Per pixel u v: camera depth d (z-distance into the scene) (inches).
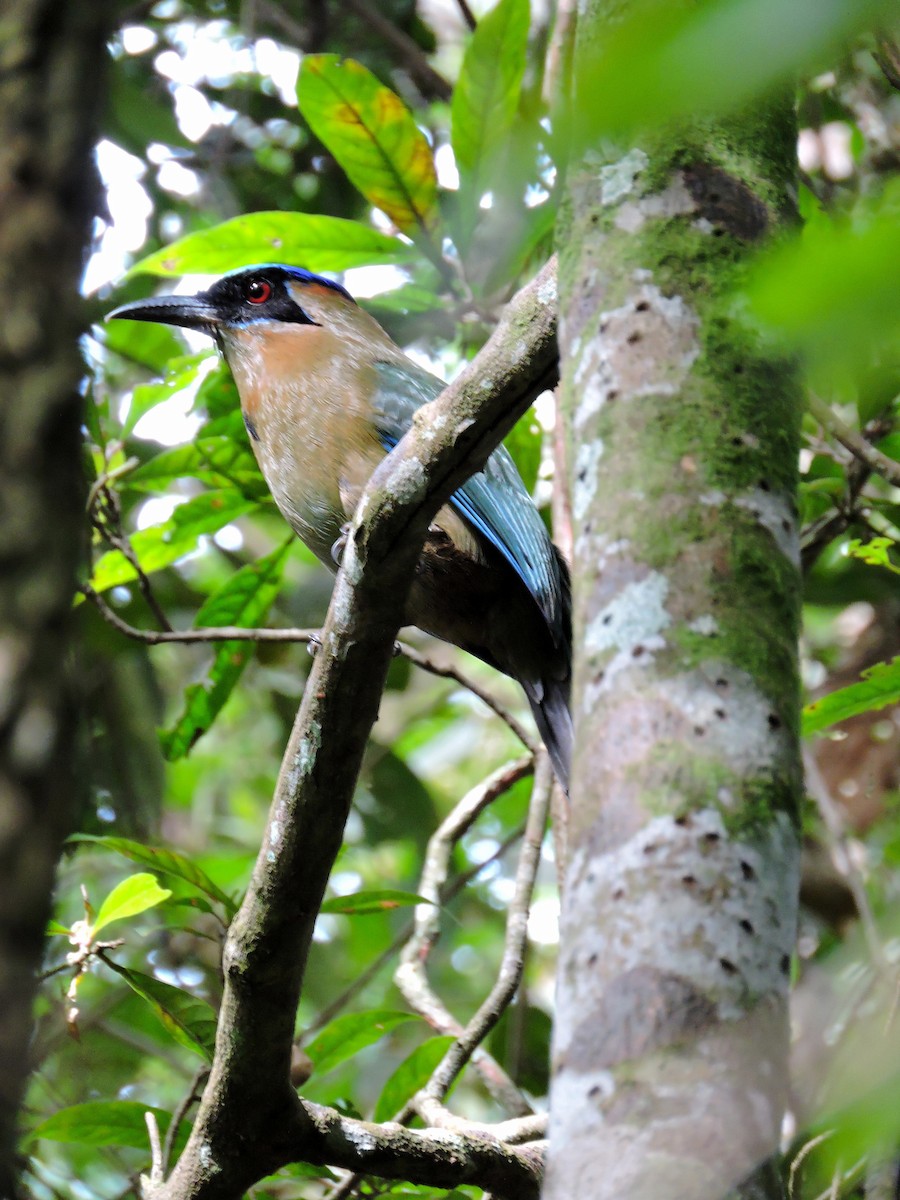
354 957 521.7
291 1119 241.6
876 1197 231.1
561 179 240.7
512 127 363.6
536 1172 257.6
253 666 519.8
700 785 129.0
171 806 556.4
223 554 523.2
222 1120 240.7
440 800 561.0
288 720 514.6
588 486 148.1
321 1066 318.0
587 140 86.7
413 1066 313.3
